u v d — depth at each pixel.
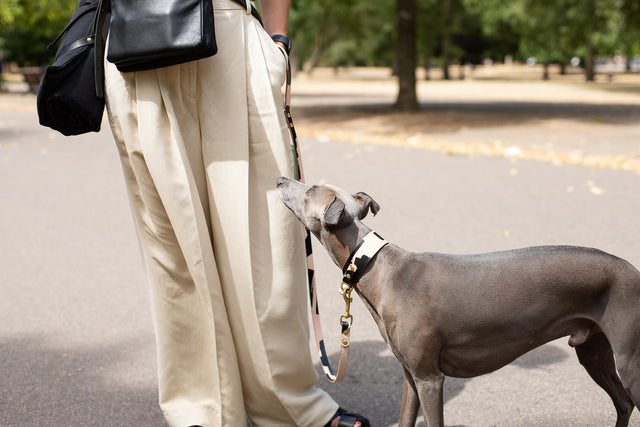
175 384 2.89
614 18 21.30
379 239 2.55
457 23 43.50
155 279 2.81
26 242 6.24
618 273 2.33
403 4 17.67
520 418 3.09
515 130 13.72
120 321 4.41
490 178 8.53
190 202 2.61
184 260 2.76
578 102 22.33
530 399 3.26
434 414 2.46
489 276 2.42
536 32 33.06
